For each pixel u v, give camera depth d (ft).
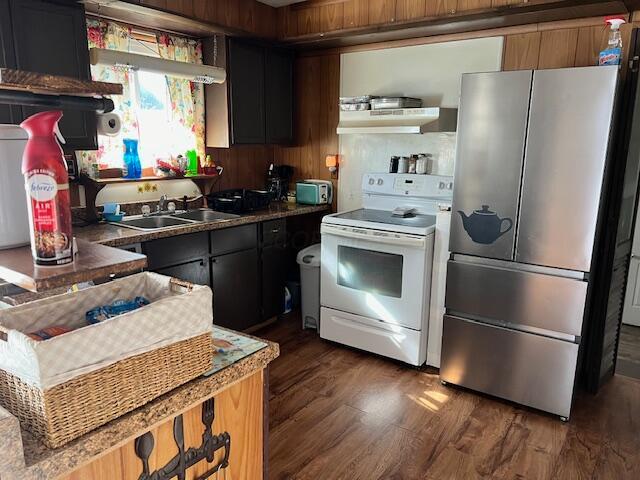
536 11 8.55
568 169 7.48
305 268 11.59
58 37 7.97
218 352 4.12
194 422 3.79
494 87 7.92
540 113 7.57
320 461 7.09
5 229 3.54
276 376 9.65
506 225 8.20
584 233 7.52
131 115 10.25
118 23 9.71
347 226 10.23
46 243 3.05
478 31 10.15
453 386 9.34
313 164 13.29
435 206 10.92
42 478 2.61
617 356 10.66
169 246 9.12
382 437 7.68
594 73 7.07
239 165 12.86
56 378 2.67
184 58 11.06
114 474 3.30
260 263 11.40
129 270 3.26
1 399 2.94
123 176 10.14
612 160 8.42
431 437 7.69
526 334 8.26
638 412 8.50
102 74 9.66
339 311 10.77
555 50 9.36
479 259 8.65
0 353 2.83
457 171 8.54
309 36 11.17
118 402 3.02
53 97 3.35
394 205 11.51
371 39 11.23
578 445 7.50
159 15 9.33
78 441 2.81
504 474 6.84
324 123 12.85
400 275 9.67
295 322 12.45
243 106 11.50
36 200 2.99
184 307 3.36
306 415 8.28
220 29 10.48
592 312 8.96
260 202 11.89
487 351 8.71
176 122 11.15
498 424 8.07
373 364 10.23
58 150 3.07
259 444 4.48
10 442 2.47
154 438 3.50
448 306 9.07
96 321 3.46
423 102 11.17
